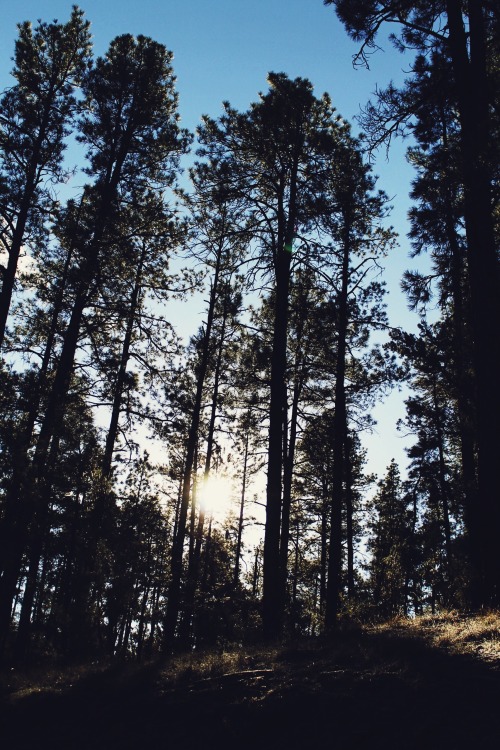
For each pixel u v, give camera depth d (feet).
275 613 45.32
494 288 35.70
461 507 56.03
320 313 62.85
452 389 59.77
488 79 37.96
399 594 71.05
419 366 59.16
